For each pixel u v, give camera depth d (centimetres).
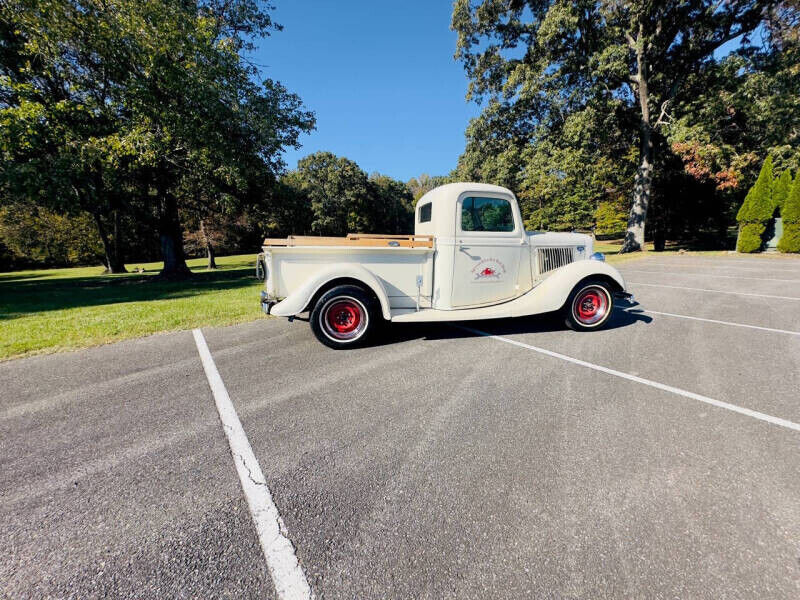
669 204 2038
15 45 1073
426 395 295
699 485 181
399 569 138
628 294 487
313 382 325
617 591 127
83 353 412
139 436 236
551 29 1357
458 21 1619
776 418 247
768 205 1467
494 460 205
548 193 1634
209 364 374
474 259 460
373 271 434
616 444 219
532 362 368
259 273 458
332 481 190
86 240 3023
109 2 952
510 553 144
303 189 3653
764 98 1428
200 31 1020
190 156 1048
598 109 1466
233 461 208
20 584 133
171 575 137
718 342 420
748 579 130
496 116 1705
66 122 1051
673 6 1473
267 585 132
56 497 179
